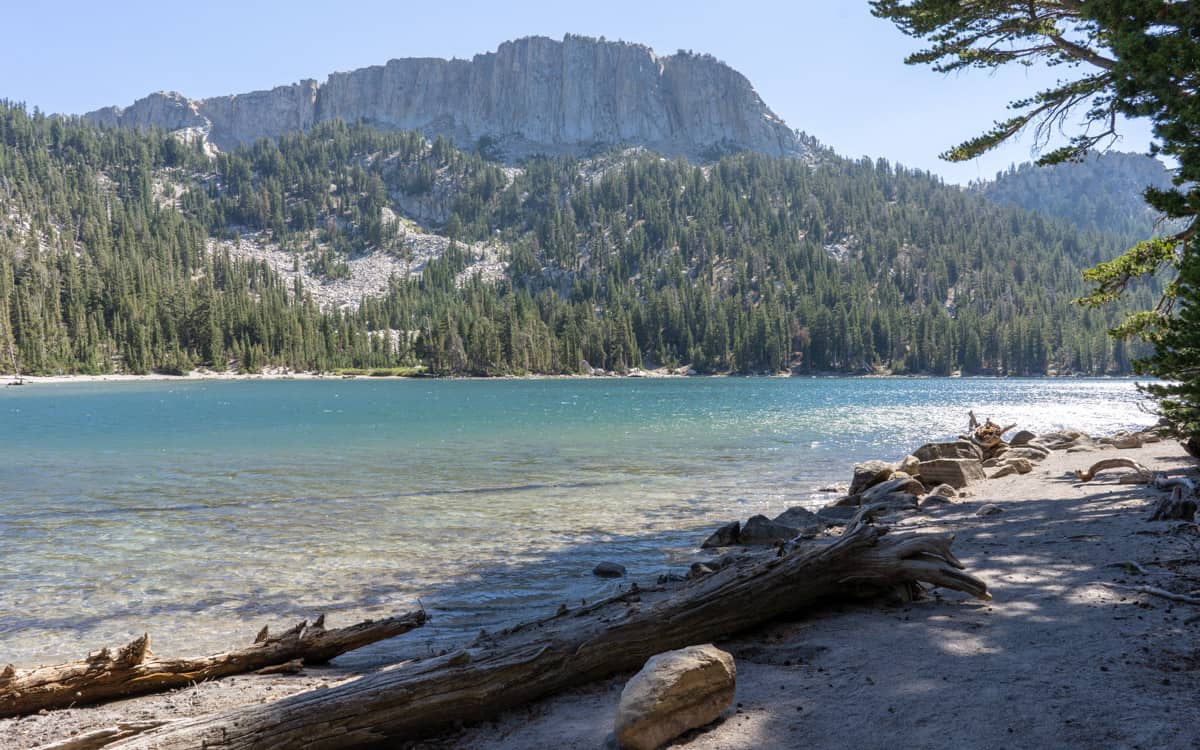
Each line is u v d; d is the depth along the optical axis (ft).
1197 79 40.60
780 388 437.99
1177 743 14.48
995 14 59.57
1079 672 18.61
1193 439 60.03
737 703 18.16
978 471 66.59
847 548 26.91
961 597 27.48
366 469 87.45
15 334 568.41
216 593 36.47
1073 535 37.58
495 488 72.28
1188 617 22.76
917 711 16.85
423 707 18.29
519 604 34.22
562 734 17.54
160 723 17.33
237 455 103.81
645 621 22.29
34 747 17.35
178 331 649.61
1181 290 40.63
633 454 103.86
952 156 64.34
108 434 142.20
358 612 33.27
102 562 42.83
